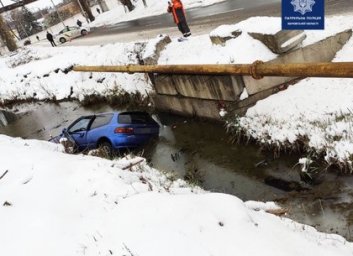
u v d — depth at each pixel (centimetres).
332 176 785
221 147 1066
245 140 1034
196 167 1020
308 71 791
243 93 1058
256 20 1124
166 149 1174
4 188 684
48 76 2412
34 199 616
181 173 1015
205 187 920
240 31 1126
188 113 1312
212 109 1179
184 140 1188
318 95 979
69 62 2322
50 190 634
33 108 2275
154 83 1391
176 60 1348
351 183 746
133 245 430
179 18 1544
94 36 3322
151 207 496
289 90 1061
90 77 2052
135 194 580
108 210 538
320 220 682
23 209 589
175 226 444
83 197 601
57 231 511
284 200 773
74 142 1266
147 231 447
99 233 478
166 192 623
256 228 446
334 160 795
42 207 581
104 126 1188
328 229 654
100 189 613
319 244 454
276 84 1078
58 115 1962
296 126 909
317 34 1103
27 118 2125
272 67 874
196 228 435
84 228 505
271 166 902
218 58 1136
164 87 1346
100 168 690
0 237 527
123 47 2008
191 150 1116
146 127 1199
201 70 1080
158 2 3769
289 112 973
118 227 478
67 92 2158
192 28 1880
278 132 934
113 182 624
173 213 468
